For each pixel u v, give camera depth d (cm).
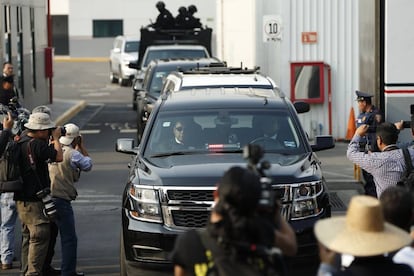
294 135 2902
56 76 12212
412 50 3488
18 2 6456
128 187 2664
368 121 3416
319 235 1393
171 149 2869
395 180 2539
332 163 4991
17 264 3077
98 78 11906
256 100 3050
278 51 5712
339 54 5722
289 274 2492
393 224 1551
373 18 3594
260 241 1367
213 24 13788
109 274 2950
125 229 2602
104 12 14912
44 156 2636
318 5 5678
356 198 1411
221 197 1370
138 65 7844
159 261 2542
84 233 3538
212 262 1363
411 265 1509
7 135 2638
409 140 3444
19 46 6544
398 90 3503
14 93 3603
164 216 2555
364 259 1400
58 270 2905
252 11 6544
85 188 4444
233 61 7544
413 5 3478
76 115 7744
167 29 7881
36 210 2669
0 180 2653
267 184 1399
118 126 6938
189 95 3159
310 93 5728
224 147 2862
